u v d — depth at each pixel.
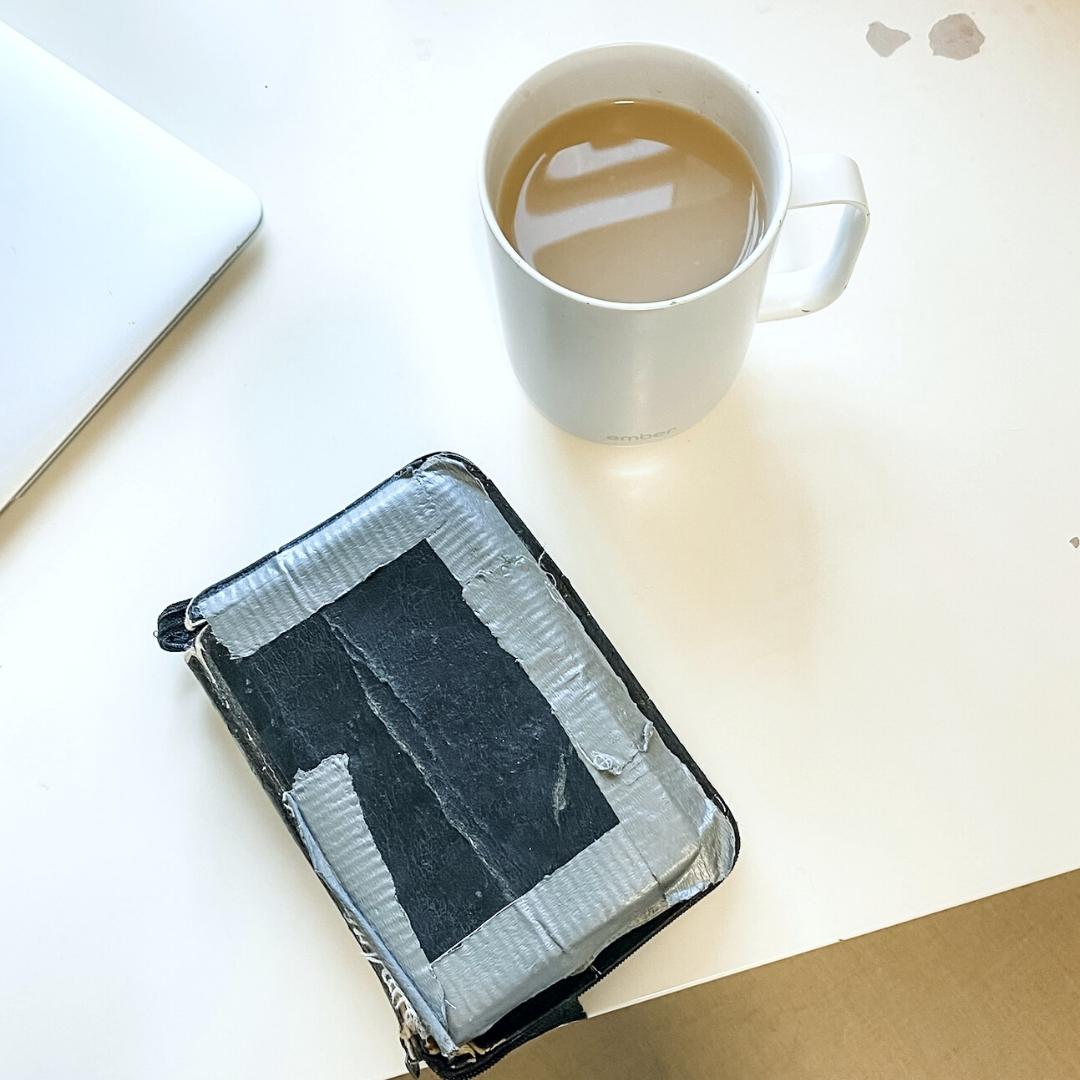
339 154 0.47
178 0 0.49
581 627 0.37
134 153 0.44
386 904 0.34
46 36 0.49
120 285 0.43
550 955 0.33
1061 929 0.73
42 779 0.38
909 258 0.45
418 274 0.45
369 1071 0.35
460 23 0.49
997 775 0.38
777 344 0.44
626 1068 0.72
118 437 0.43
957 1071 0.71
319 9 0.49
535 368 0.37
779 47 0.48
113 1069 0.35
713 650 0.39
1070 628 0.40
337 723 0.35
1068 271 0.44
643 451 0.42
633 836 0.34
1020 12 0.48
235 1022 0.35
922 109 0.47
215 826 0.38
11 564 0.41
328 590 0.37
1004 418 0.43
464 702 0.36
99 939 0.36
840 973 0.73
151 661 0.40
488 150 0.32
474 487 0.39
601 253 0.34
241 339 0.44
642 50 0.33
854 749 0.38
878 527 0.41
